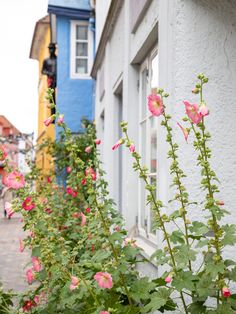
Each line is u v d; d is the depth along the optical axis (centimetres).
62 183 975
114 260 250
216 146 293
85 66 1388
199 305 220
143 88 483
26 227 296
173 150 233
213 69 297
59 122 281
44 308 298
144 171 235
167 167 307
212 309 228
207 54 297
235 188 292
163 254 221
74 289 246
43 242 276
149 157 441
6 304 306
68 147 281
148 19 401
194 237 227
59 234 284
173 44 303
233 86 297
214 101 296
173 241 223
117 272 237
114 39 671
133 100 499
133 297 236
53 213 425
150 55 440
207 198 213
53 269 264
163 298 220
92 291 251
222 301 209
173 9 306
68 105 1370
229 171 293
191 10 298
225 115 296
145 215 455
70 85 1373
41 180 569
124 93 525
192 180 290
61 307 288
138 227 486
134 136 499
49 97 283
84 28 1388
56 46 1419
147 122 450
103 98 866
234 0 300
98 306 240
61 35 1375
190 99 295
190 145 292
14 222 1622
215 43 298
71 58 1378
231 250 282
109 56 739
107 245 255
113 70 683
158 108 228
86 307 270
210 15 299
